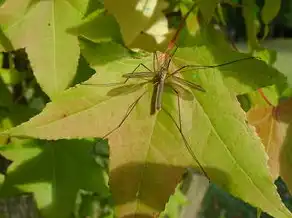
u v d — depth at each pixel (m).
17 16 0.22
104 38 0.22
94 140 0.27
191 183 0.35
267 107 0.24
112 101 0.20
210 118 0.21
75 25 0.22
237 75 0.21
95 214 0.29
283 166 0.24
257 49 0.25
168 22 0.24
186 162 0.20
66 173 0.26
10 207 0.30
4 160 0.29
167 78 0.21
